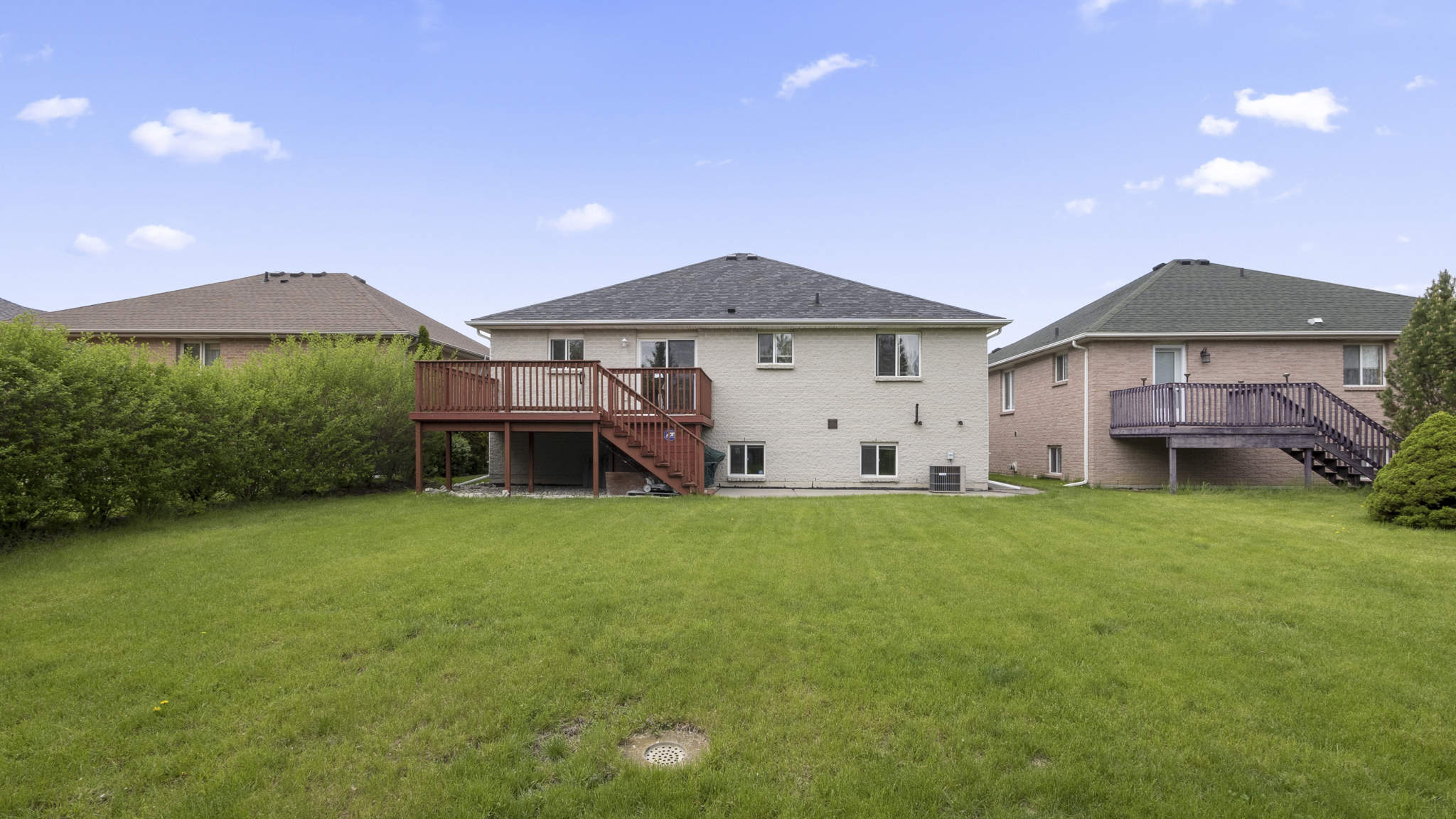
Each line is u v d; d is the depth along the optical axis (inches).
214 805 126.0
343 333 835.4
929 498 562.9
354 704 168.2
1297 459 679.1
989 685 180.1
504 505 515.2
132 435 413.4
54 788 131.8
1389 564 310.2
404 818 123.6
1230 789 133.7
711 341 715.4
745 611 243.1
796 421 710.5
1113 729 156.9
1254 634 218.8
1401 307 749.3
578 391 604.1
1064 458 804.0
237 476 510.0
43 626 225.8
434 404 596.7
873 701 171.6
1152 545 362.3
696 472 596.1
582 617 235.9
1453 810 127.1
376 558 323.9
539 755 148.2
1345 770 140.3
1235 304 768.9
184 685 178.5
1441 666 193.0
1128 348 737.0
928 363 705.6
